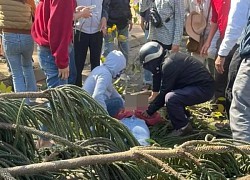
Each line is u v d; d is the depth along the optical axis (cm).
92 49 520
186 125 441
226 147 264
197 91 442
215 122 480
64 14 371
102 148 264
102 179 241
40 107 291
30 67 478
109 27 601
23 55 462
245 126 337
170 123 461
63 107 276
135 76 632
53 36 376
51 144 291
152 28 536
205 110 512
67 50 383
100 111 289
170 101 439
